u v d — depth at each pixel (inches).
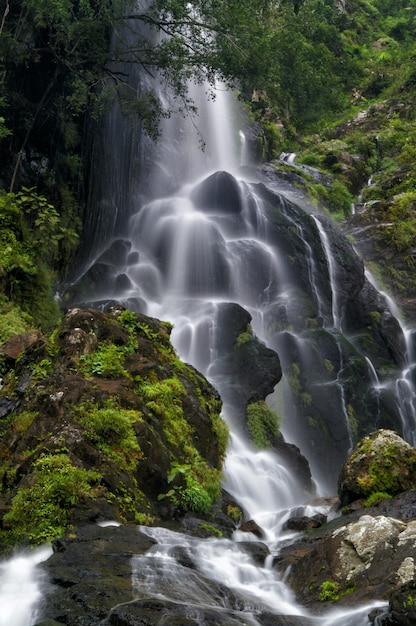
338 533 240.2
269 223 701.9
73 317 363.9
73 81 591.8
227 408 470.3
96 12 631.2
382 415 592.4
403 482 330.3
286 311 622.8
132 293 602.5
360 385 601.0
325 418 561.3
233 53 616.4
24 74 606.2
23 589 209.0
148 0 802.8
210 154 965.2
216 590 218.1
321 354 599.8
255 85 657.0
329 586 221.0
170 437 334.6
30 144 614.9
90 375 338.3
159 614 183.3
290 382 569.6
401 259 908.6
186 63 625.9
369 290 783.1
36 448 294.4
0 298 452.8
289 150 1291.8
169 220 682.8
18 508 263.4
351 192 1163.9
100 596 195.2
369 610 197.0
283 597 227.9
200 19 704.4
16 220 501.7
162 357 383.2
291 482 447.2
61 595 199.0
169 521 294.7
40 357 348.5
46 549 246.8
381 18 1979.6
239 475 412.5
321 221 781.9
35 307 480.4
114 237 697.6
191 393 377.7
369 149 1285.7
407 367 730.8
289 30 781.9
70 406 309.7
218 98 1023.0
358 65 1632.6
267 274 657.0
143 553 233.9
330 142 1311.5
